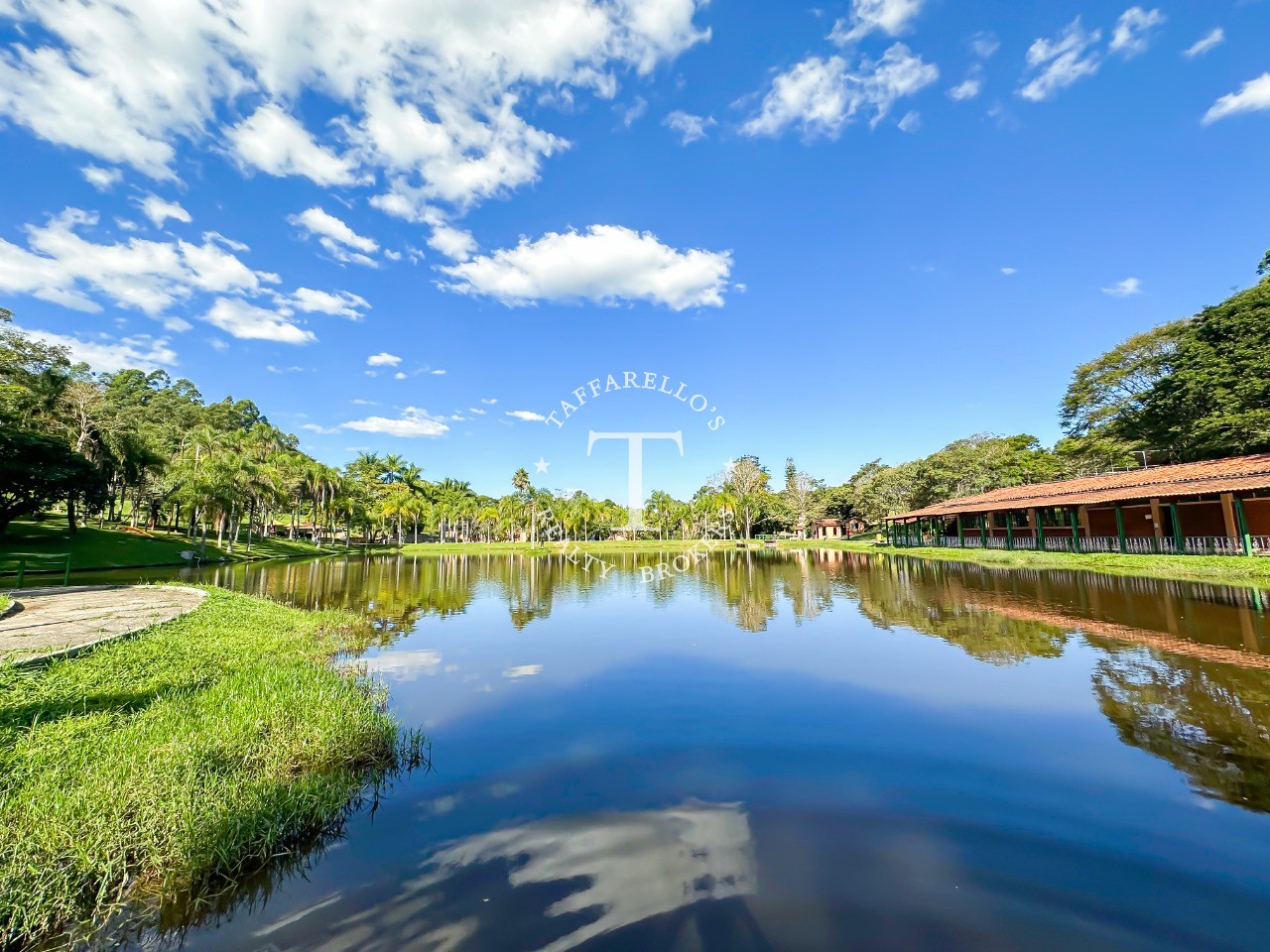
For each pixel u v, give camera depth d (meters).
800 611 15.10
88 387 33.03
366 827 4.34
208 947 3.05
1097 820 4.29
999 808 4.50
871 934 3.09
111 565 28.98
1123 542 23.83
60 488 27.69
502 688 8.19
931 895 3.43
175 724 5.58
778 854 3.92
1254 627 10.38
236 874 3.71
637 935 3.09
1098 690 7.29
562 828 4.31
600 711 7.14
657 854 3.94
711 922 3.20
